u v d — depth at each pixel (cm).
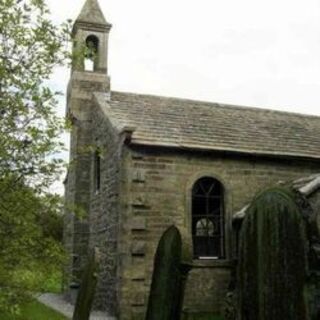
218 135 1650
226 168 1569
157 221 1455
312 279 571
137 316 1386
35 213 852
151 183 1468
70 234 1870
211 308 1450
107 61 1964
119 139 1483
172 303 719
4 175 809
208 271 1472
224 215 1546
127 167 1452
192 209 1561
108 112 1669
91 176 1848
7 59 857
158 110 1747
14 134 826
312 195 1220
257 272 636
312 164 1673
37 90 847
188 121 1700
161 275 730
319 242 583
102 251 1631
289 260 595
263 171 1609
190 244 732
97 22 1972
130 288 1396
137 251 1415
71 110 1888
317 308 569
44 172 833
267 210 627
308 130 1923
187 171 1517
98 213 1716
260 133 1766
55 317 1305
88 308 852
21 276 823
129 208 1435
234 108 1953
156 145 1473
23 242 819
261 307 625
